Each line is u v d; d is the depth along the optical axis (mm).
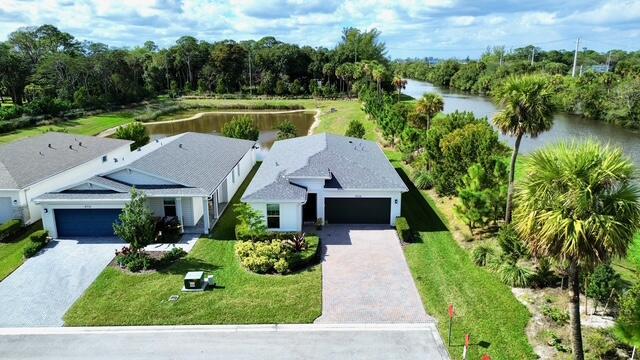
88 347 16891
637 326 13547
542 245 13172
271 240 25188
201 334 17547
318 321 18266
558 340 16328
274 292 20453
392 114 53594
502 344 16453
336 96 110812
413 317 18438
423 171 37031
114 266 23109
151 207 27594
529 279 20125
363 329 17703
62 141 39031
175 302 19719
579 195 12375
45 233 25609
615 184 12625
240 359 16125
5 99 102188
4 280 21766
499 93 24000
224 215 30234
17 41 101250
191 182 28172
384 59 136125
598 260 12523
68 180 33344
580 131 66438
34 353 16594
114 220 26578
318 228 27703
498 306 18828
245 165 40000
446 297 19766
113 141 42844
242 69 122750
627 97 69438
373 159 34375
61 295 20438
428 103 51531
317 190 27875
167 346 16859
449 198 32781
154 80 117000
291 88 115000
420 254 24109
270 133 69375
